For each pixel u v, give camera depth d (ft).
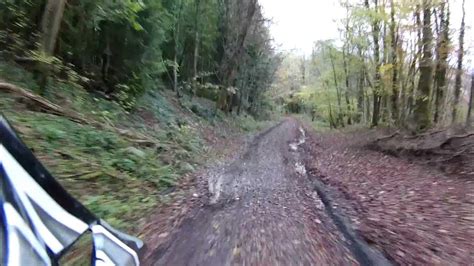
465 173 39.40
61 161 22.70
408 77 70.18
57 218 8.32
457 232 20.94
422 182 36.52
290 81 270.26
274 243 18.70
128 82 48.96
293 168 46.32
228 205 26.22
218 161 49.29
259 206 26.27
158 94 71.77
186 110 80.89
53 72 34.73
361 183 35.99
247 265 15.96
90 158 25.91
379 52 80.12
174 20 77.82
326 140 94.38
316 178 39.14
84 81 39.81
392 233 20.63
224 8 107.14
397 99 74.84
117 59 46.91
